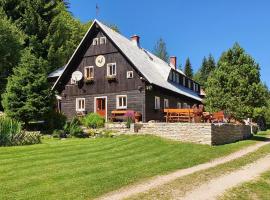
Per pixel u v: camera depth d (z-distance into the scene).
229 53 39.81
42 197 12.71
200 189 14.57
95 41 38.28
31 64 29.77
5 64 42.41
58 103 40.19
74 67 39.19
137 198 13.09
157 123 27.98
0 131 23.09
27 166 17.22
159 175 16.88
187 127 26.91
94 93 37.66
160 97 38.22
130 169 17.50
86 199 12.84
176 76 45.38
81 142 24.78
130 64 35.84
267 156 23.17
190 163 19.89
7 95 28.75
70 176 15.65
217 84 39.47
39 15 54.41
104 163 18.50
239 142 30.34
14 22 51.91
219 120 32.53
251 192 14.58
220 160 21.44
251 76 38.94
